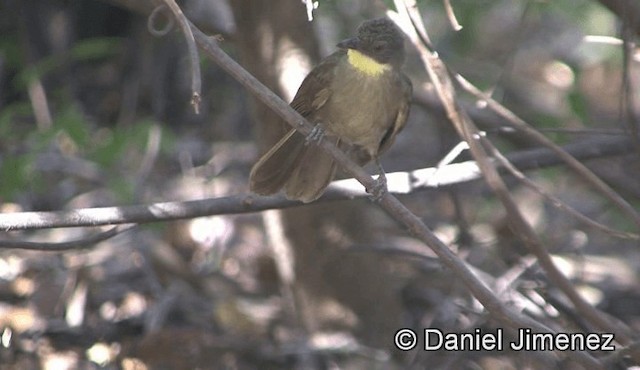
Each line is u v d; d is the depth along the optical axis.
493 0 12.55
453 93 7.42
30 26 14.02
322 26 13.48
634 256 13.37
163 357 10.95
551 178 13.23
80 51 13.06
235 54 12.57
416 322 11.77
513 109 13.50
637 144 8.42
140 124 11.97
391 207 7.39
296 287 11.29
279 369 10.98
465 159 12.98
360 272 11.13
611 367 8.09
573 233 13.40
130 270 12.26
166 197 13.24
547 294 9.27
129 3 11.06
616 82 16.84
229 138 14.63
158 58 14.16
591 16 13.02
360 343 11.12
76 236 12.60
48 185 13.38
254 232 13.38
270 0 10.41
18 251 12.31
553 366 9.34
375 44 8.61
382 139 9.09
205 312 11.87
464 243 11.74
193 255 12.73
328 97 8.68
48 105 14.18
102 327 11.40
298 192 8.41
